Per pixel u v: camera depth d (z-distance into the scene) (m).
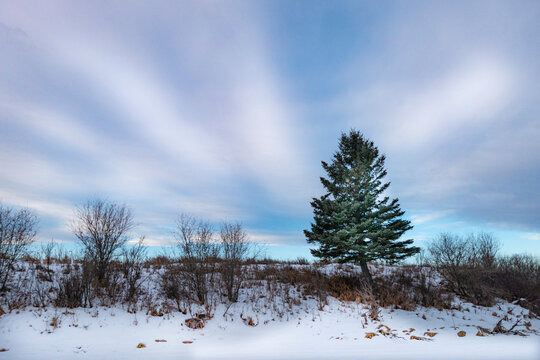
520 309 14.66
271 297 13.29
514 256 21.75
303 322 11.16
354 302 13.70
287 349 8.38
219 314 11.07
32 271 11.95
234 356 7.57
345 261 15.71
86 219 12.02
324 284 15.55
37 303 9.59
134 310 10.38
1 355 6.61
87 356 6.99
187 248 12.42
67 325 8.61
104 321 9.27
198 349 8.12
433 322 11.89
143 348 7.88
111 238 12.26
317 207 16.67
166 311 10.71
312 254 16.12
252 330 10.19
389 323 11.40
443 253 17.23
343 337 9.75
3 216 10.49
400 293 14.95
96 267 11.62
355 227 14.70
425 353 7.91
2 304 9.27
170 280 13.13
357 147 16.59
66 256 13.78
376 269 20.19
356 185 15.97
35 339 7.59
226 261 12.73
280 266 19.39
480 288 15.83
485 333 10.82
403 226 15.65
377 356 7.58
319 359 7.30
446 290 16.62
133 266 12.24
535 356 7.62
